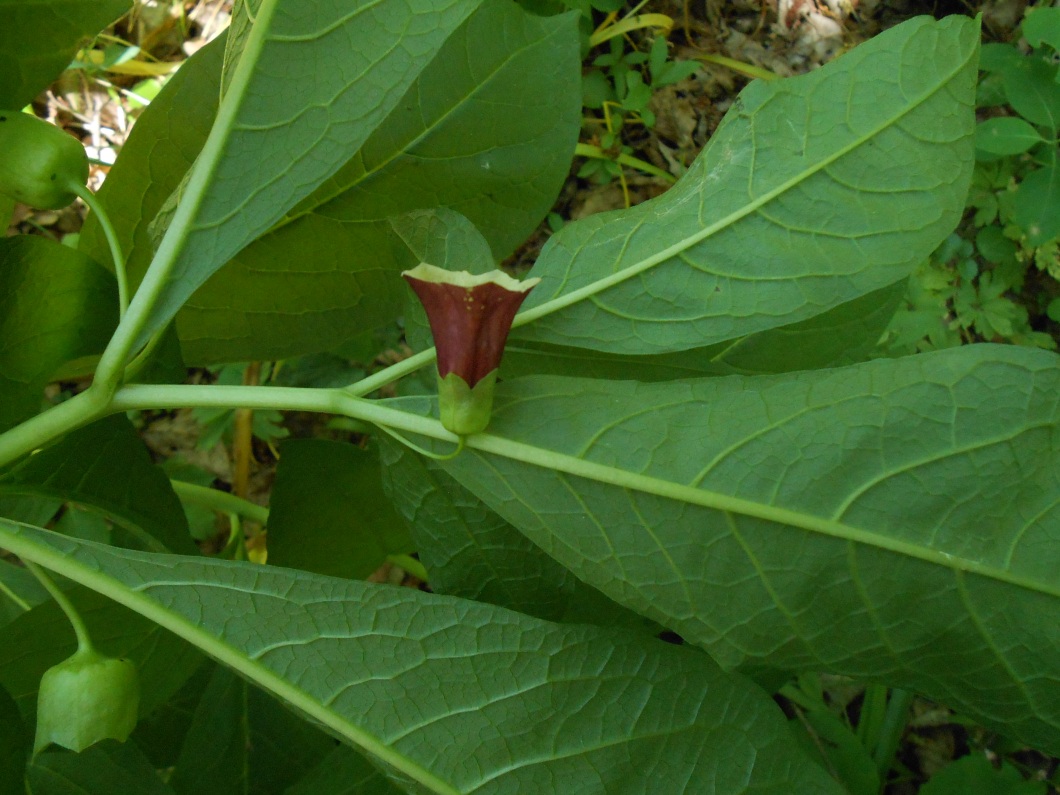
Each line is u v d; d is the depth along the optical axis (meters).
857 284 0.15
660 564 0.15
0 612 0.25
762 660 0.15
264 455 0.35
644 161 0.37
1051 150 0.33
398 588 0.15
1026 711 0.14
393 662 0.14
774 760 0.15
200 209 0.15
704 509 0.14
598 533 0.15
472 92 0.19
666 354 0.18
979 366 0.14
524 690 0.15
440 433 0.15
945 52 0.15
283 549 0.23
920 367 0.14
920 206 0.15
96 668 0.14
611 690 0.15
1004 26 0.38
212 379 0.34
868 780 0.28
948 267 0.35
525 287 0.13
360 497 0.23
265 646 0.14
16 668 0.19
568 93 0.19
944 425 0.14
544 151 0.20
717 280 0.16
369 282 0.21
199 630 0.14
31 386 0.17
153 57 0.37
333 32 0.15
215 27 0.38
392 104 0.15
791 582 0.15
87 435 0.17
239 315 0.22
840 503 0.14
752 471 0.14
